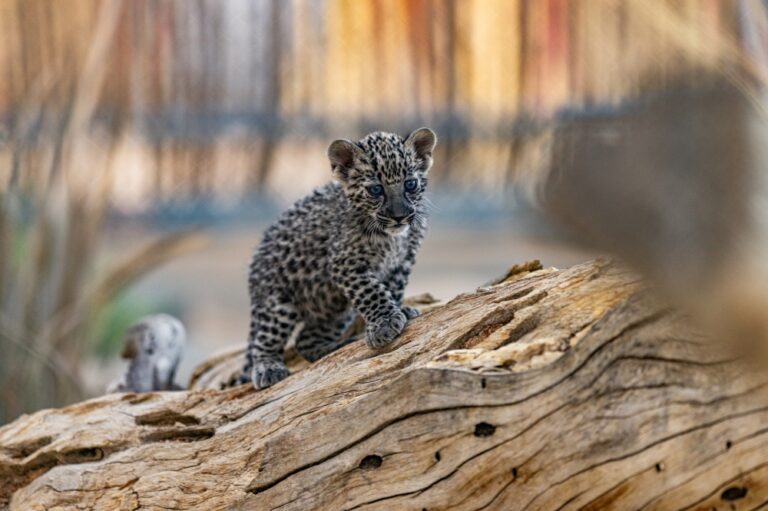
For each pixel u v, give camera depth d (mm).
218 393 8289
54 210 17391
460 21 17969
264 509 6633
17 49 17594
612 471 5711
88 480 7410
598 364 5691
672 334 5504
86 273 17703
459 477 6059
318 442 6469
